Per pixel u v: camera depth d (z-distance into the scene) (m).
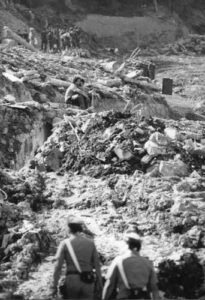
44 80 23.38
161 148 14.72
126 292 8.62
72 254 8.93
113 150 14.77
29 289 10.09
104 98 23.33
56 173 14.89
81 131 15.70
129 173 14.35
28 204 13.02
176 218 12.11
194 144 15.43
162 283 10.35
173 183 13.69
